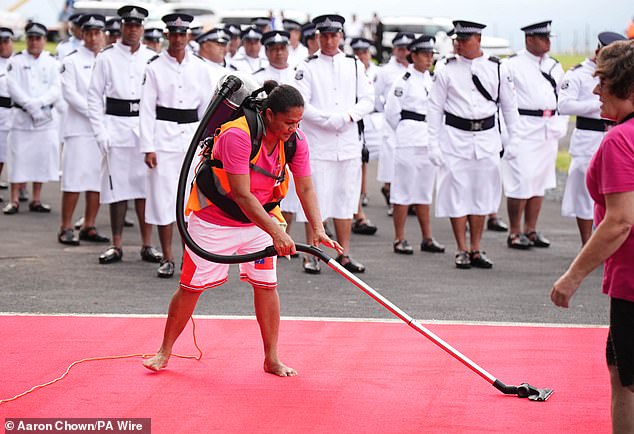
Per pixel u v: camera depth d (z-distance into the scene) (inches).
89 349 252.1
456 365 240.7
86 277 355.9
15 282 343.9
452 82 390.9
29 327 275.1
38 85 506.9
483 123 391.9
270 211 233.1
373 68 597.6
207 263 230.4
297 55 577.0
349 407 208.4
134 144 389.1
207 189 224.1
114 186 387.2
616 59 162.6
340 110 380.8
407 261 401.4
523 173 432.1
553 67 446.3
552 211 552.7
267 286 231.1
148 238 391.9
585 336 272.4
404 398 214.4
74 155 425.4
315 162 378.0
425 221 425.4
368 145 570.9
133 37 396.5
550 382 226.8
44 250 408.8
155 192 358.9
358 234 473.1
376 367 238.5
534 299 328.2
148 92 360.2
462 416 202.5
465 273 375.9
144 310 303.0
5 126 530.9
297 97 217.0
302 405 209.6
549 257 413.7
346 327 279.6
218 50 444.5
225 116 223.3
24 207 534.3
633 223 159.3
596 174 165.3
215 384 224.1
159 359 233.9
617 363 166.4
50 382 222.8
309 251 219.0
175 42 361.1
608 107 166.1
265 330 232.1
